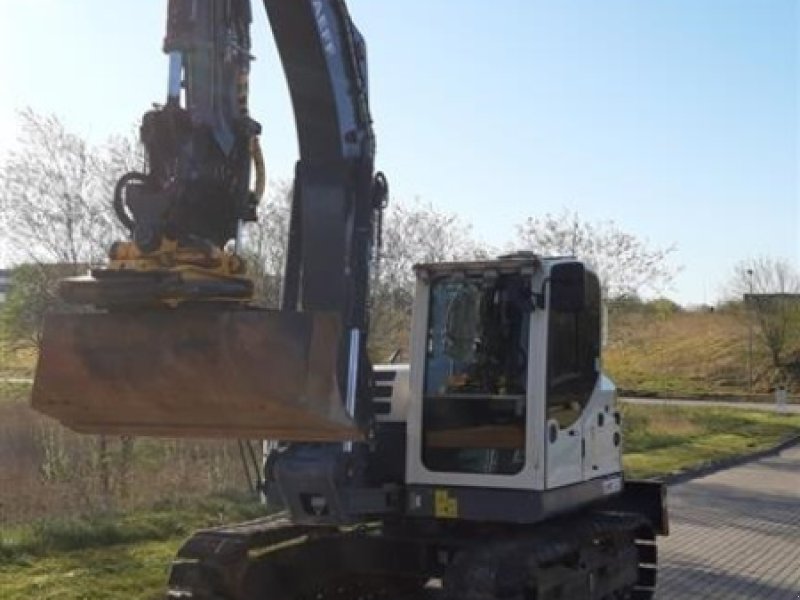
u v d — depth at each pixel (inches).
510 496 263.7
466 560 247.8
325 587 298.8
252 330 188.2
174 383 191.5
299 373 186.1
